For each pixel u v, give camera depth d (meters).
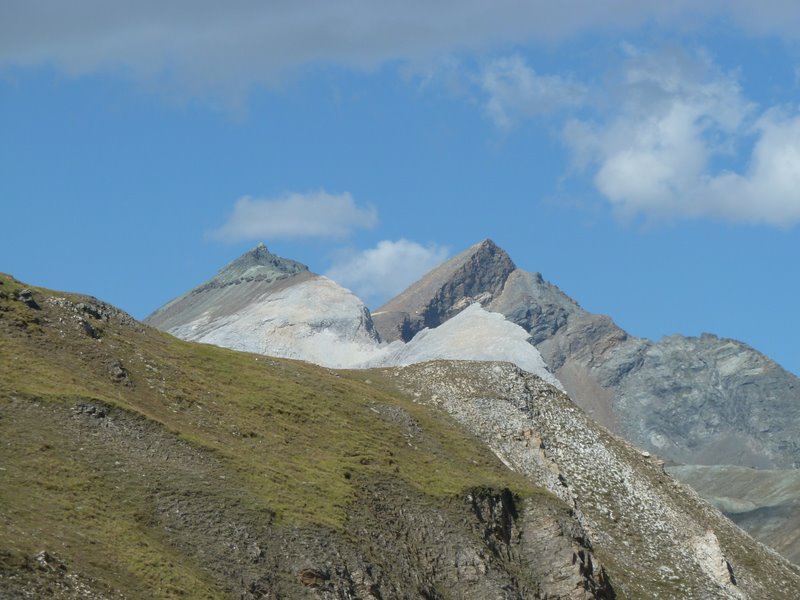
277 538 146.38
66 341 172.12
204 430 170.12
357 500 168.25
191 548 136.25
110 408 153.88
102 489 137.12
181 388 180.25
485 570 170.75
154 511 138.88
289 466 170.38
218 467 155.75
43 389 151.38
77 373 164.25
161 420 164.00
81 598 113.25
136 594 119.25
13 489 128.50
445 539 173.00
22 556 114.25
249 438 174.88
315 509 158.00
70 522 126.69
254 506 149.75
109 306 197.75
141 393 171.00
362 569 150.50
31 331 168.75
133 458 146.75
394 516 172.25
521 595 173.50
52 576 114.19
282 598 137.50
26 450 137.00
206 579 131.62
